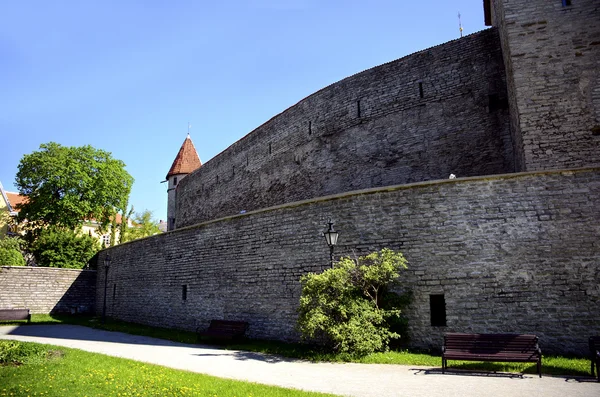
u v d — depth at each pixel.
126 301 26.02
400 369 10.34
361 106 22.94
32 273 29.19
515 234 12.42
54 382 8.64
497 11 19.38
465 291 12.56
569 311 11.61
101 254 31.19
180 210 41.19
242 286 17.48
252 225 17.61
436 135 20.23
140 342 16.58
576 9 15.41
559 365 10.09
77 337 18.33
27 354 11.47
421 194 13.65
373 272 12.81
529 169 14.72
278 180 27.23
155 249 23.78
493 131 18.83
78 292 30.66
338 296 12.75
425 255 13.22
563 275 11.83
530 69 15.41
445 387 8.30
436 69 20.80
